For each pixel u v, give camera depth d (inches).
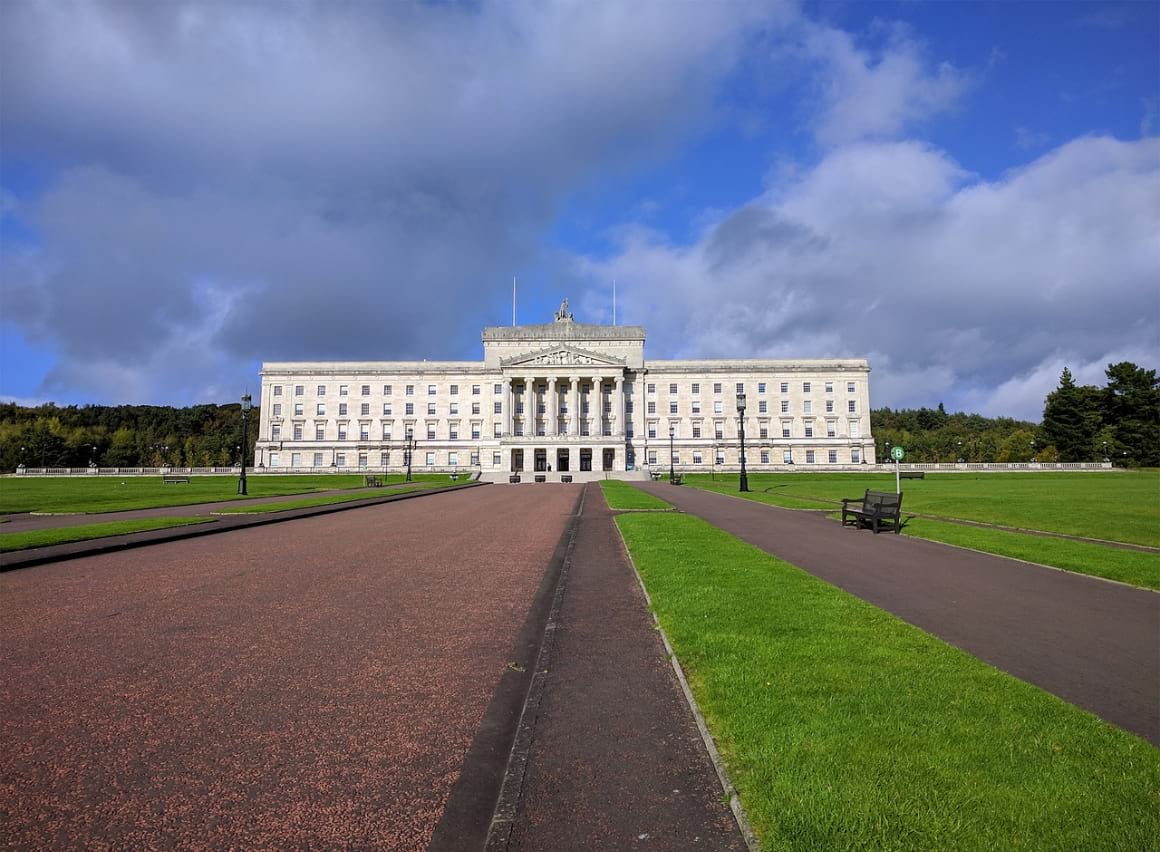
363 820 193.2
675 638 344.8
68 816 193.6
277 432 4977.9
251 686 303.1
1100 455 4638.3
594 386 4820.4
